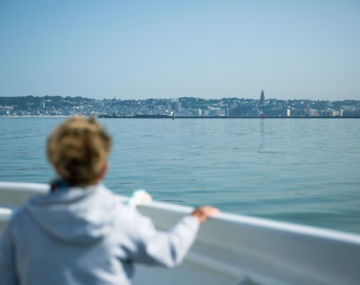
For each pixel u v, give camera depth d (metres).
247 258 1.30
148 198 1.68
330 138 50.28
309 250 1.15
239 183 15.40
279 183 15.35
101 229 0.95
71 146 0.99
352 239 1.08
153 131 72.00
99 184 1.06
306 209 10.70
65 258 0.95
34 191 1.79
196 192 13.59
